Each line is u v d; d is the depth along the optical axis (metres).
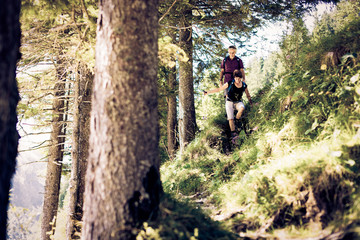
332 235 1.78
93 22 3.20
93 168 1.96
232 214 2.73
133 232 1.82
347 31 3.88
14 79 2.28
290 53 5.93
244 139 4.94
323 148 2.55
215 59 7.63
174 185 4.76
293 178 2.45
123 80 1.96
